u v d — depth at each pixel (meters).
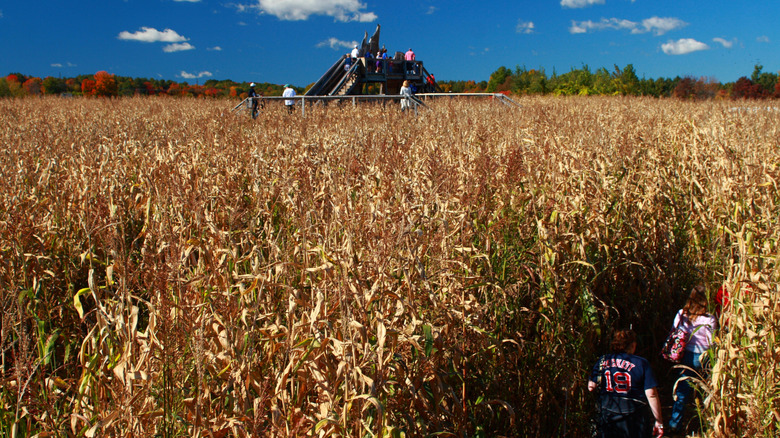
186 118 17.02
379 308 3.63
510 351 4.59
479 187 5.20
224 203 5.68
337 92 27.78
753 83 57.41
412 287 3.45
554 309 4.71
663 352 5.14
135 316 3.19
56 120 17.59
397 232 3.66
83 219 5.18
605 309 5.30
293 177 6.41
